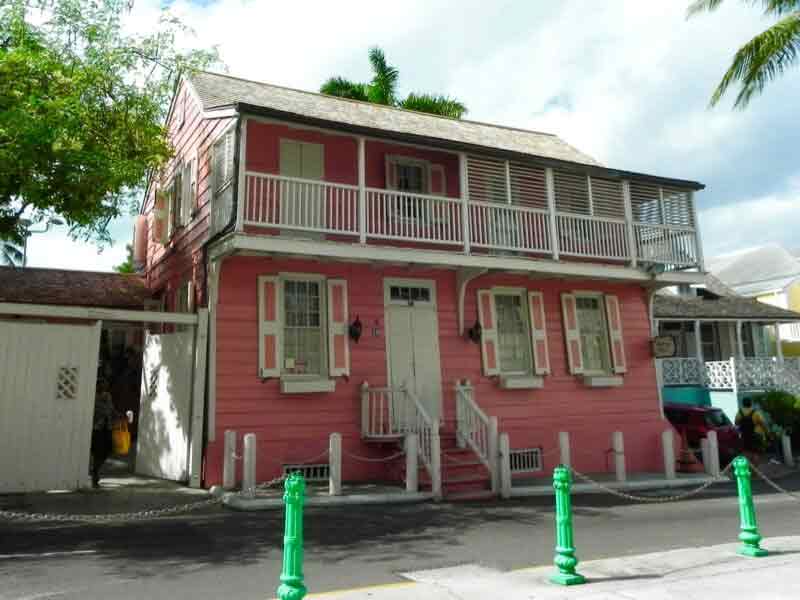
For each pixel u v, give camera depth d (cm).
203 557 644
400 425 1274
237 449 1131
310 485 1134
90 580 557
